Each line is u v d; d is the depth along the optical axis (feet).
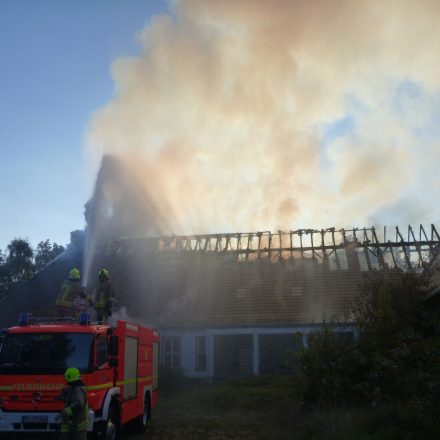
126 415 34.76
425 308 54.39
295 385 44.98
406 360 39.52
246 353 77.25
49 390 28.66
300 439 33.58
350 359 43.47
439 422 25.70
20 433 28.25
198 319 81.66
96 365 30.01
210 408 53.62
